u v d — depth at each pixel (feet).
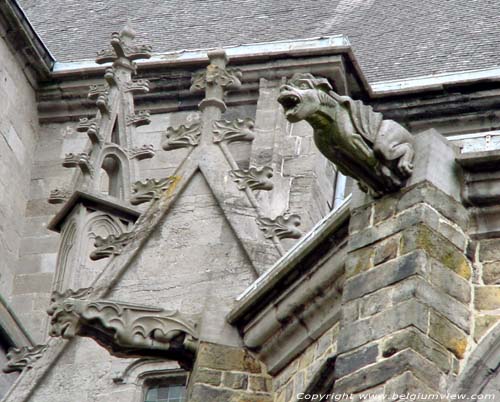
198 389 199.82
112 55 256.11
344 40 276.62
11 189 279.08
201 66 282.77
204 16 306.76
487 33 290.97
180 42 301.02
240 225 215.10
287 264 197.06
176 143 226.58
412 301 180.45
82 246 234.38
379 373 178.29
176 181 220.02
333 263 192.85
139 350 204.44
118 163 244.42
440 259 183.62
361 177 189.57
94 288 210.59
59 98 288.71
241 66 279.49
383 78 283.79
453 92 272.31
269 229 215.10
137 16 310.24
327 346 192.95
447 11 298.15
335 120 187.21
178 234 214.90
